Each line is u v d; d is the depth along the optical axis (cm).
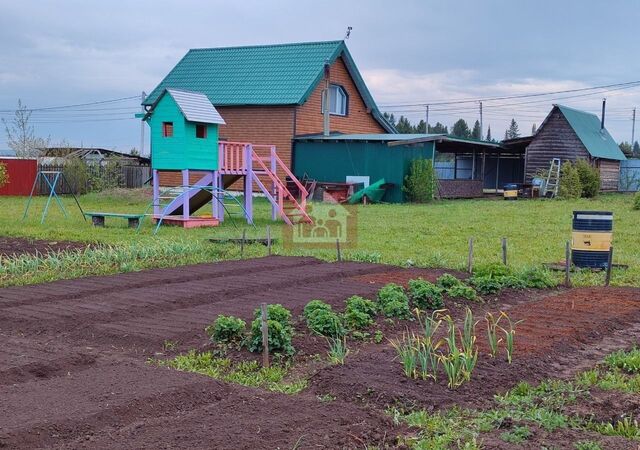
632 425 518
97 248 1450
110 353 745
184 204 1931
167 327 815
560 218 2302
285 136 3234
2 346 735
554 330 826
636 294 1072
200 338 779
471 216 2369
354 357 711
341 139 3092
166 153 1967
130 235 1733
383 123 3819
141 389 571
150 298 971
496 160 4191
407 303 909
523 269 1206
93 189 3525
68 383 590
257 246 1573
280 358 712
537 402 573
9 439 467
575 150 3650
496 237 1816
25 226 1942
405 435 504
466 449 469
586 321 874
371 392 593
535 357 712
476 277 1116
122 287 1072
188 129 1938
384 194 3042
